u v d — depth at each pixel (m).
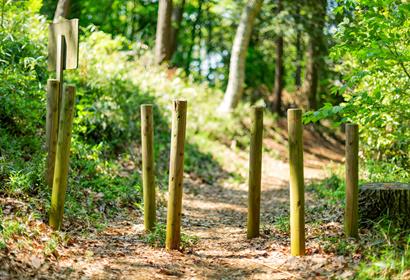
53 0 19.94
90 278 4.71
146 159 6.48
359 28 6.04
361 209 5.86
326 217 7.11
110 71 12.20
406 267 4.39
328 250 5.34
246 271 5.18
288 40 21.23
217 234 7.11
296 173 5.36
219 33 24.17
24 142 8.21
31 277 4.43
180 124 5.66
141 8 23.38
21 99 8.55
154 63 17.72
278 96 22.47
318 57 20.50
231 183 12.94
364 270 4.43
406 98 6.49
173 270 5.14
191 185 12.00
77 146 8.91
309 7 18.98
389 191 5.69
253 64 26.12
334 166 14.55
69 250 5.36
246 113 17.88
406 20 5.82
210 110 17.31
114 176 9.23
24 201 6.11
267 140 18.62
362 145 9.77
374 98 5.93
